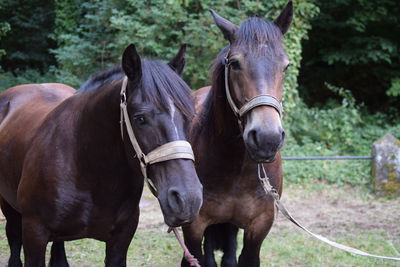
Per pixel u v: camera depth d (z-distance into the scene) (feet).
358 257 13.32
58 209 7.63
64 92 11.50
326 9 31.78
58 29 32.65
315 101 35.14
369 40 31.04
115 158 7.50
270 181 9.34
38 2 39.47
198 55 24.59
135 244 14.20
